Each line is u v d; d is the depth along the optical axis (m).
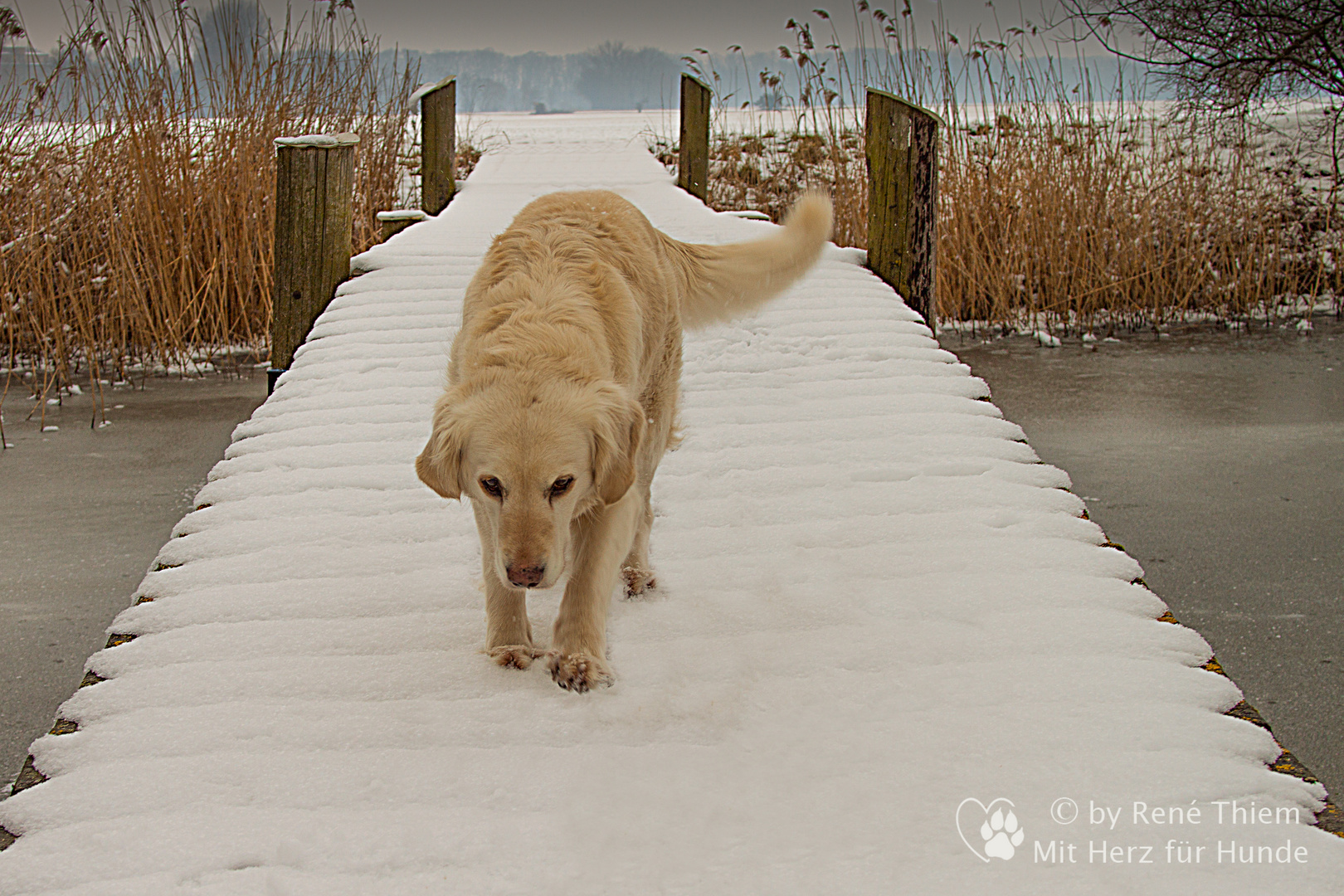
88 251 8.20
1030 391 7.62
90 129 8.05
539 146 14.77
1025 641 2.78
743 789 2.24
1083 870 1.99
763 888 1.95
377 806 2.18
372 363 4.89
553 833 2.10
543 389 2.52
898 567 3.20
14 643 4.03
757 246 3.92
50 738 2.41
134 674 2.66
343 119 9.73
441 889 1.95
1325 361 8.27
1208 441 6.48
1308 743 3.53
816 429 4.25
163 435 6.56
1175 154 10.64
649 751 2.37
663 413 3.40
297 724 2.45
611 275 2.97
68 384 7.59
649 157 13.21
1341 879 1.96
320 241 5.94
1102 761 2.31
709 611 2.98
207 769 2.29
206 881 1.97
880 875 1.98
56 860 2.02
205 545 3.35
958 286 9.57
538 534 2.42
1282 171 11.23
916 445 4.09
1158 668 2.65
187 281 8.26
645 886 1.95
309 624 2.89
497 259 3.04
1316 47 10.65
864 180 9.49
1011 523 3.51
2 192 8.00
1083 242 9.52
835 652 2.75
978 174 9.62
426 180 10.55
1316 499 5.52
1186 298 9.66
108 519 5.24
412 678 2.65
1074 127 9.84
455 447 2.52
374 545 3.36
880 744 2.38
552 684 2.64
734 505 3.62
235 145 8.33
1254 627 4.27
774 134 13.97
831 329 5.41
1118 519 5.33
